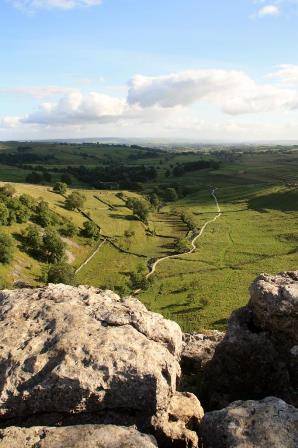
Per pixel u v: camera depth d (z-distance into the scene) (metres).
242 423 15.05
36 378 15.66
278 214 156.38
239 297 78.56
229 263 104.44
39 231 116.69
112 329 17.69
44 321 18.25
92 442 13.51
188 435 15.62
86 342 16.67
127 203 168.62
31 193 150.38
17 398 15.34
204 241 128.12
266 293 21.42
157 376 15.83
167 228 150.38
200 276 95.81
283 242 119.75
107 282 100.00
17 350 16.66
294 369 20.55
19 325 18.06
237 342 21.62
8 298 20.41
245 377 21.38
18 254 104.25
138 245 129.88
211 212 169.25
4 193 132.62
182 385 23.61
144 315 19.08
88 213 149.12
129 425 15.62
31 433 14.04
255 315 22.48
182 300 80.69
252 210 168.12
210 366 22.55
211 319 68.75
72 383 15.36
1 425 15.38
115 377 15.63
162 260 112.25
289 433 14.46
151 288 90.75
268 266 99.06
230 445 14.23
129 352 16.42
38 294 20.66
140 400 15.77
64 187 166.25
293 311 20.62
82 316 18.44
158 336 18.31
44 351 16.56
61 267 97.25
